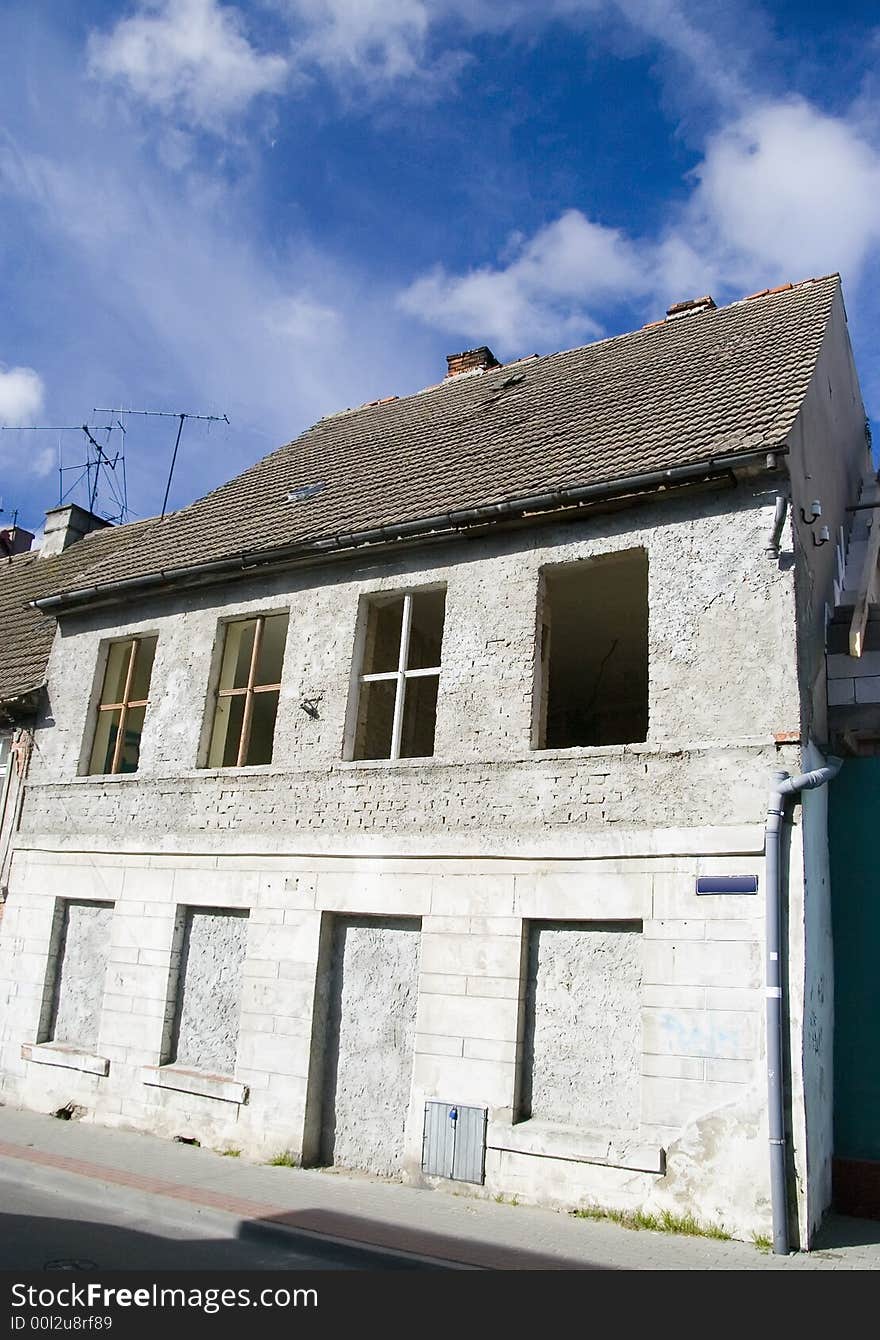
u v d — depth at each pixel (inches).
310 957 402.3
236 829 442.0
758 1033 305.1
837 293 510.9
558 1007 348.2
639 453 392.5
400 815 398.0
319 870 411.2
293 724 444.1
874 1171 323.6
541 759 370.9
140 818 477.1
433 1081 359.6
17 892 511.8
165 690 496.7
